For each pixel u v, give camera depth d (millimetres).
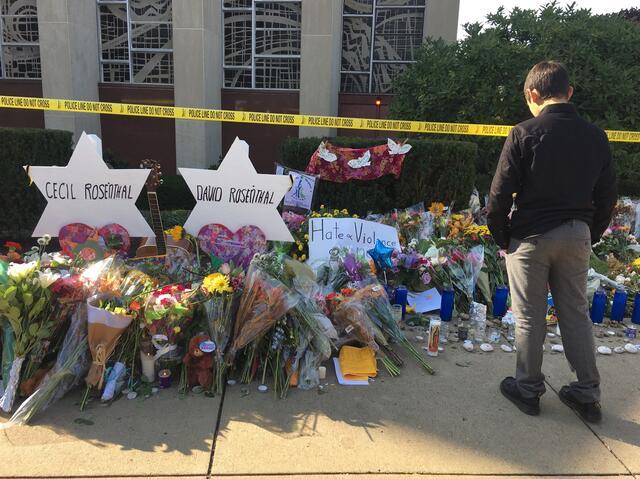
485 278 4695
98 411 2773
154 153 12836
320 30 11742
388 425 2727
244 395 2990
